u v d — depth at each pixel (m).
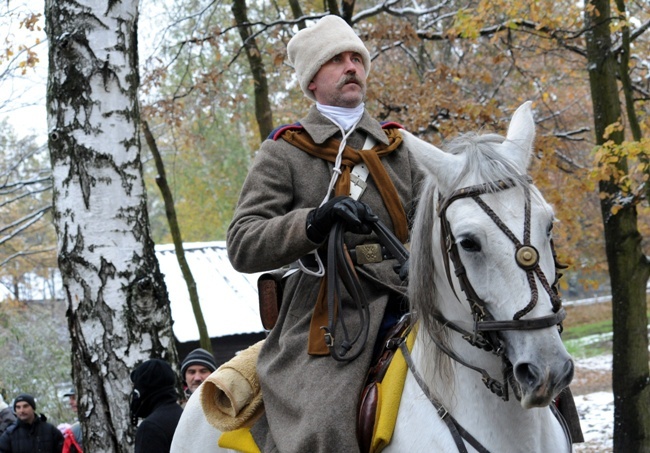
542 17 8.48
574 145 12.12
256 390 3.12
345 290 2.92
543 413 2.63
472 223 2.36
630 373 8.49
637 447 8.48
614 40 8.91
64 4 5.61
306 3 12.72
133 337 5.41
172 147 18.64
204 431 3.43
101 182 5.51
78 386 5.45
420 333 2.72
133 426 5.30
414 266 2.64
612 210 8.11
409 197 3.09
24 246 18.03
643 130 7.94
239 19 9.77
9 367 15.34
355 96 3.13
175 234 8.96
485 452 2.53
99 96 5.56
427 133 10.39
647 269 8.52
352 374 2.74
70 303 5.47
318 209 2.72
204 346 8.87
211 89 10.64
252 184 3.03
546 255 2.34
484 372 2.52
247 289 14.16
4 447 7.76
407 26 9.73
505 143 2.54
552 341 2.24
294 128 3.13
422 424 2.61
